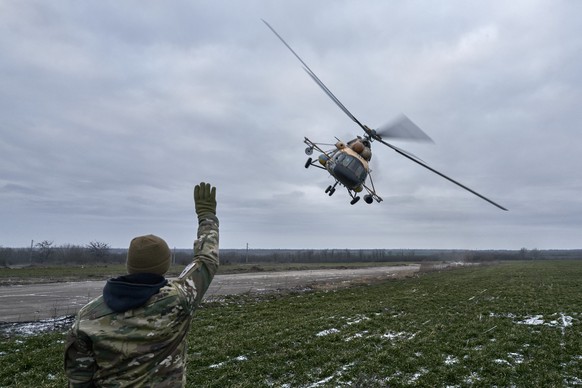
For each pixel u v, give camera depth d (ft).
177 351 9.06
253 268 179.73
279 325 50.31
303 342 41.04
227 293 85.40
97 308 8.63
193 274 9.64
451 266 227.81
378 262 326.24
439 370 31.76
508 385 28.86
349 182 59.93
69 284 99.96
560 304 66.08
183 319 9.13
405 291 90.79
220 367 33.22
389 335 45.09
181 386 8.96
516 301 71.15
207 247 10.16
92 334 8.26
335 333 45.32
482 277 133.49
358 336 44.45
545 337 42.22
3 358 35.32
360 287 101.24
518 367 32.09
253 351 38.29
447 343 40.40
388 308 64.64
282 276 142.72
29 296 77.15
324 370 32.01
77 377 8.45
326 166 63.72
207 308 64.95
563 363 33.76
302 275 149.28
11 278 113.29
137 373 8.32
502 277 132.05
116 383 8.28
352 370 32.14
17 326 49.65
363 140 63.00
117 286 8.70
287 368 32.65
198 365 33.71
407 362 33.86
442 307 65.77
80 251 229.25
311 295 83.41
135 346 8.36
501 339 41.70
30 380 30.09
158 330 8.59
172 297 8.88
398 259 375.86
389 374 31.48
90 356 8.48
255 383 29.53
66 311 60.70
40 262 212.64
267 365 33.45
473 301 72.28
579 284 102.53
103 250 230.68
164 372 8.63
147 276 8.95
